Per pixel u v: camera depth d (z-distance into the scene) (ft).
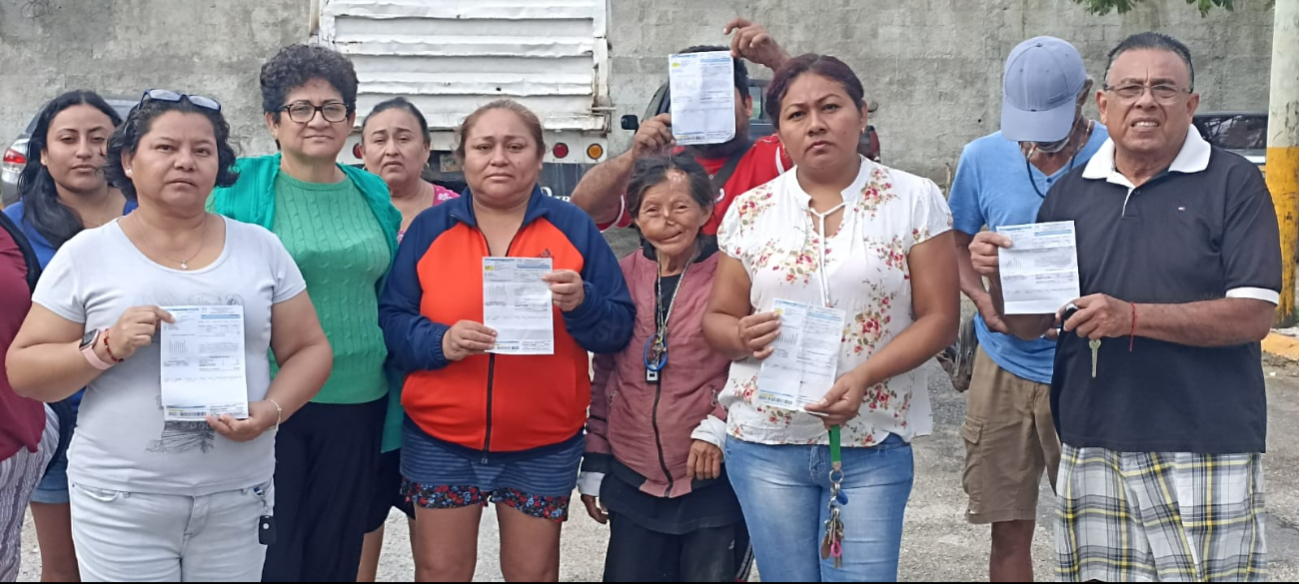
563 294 10.46
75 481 9.17
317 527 11.50
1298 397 22.84
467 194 11.55
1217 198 9.43
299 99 10.99
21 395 9.02
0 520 10.02
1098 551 10.09
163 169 8.93
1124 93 9.52
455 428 10.92
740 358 10.09
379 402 11.72
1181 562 9.68
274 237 9.92
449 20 28.53
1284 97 27.53
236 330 9.07
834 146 9.52
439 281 11.06
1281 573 14.44
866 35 52.90
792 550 9.89
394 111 15.21
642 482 11.01
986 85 53.31
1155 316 9.29
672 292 11.08
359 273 11.25
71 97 12.17
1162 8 53.31
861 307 9.54
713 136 11.89
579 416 11.23
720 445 10.61
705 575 10.80
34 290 9.98
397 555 15.46
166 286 9.04
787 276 9.61
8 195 32.96
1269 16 53.52
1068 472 10.21
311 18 28.25
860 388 9.34
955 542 15.64
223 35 52.29
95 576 9.21
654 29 52.29
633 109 52.75
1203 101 54.44
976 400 12.66
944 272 9.72
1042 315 10.39
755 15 52.54
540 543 11.22
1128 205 9.75
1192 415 9.56
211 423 8.98
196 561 9.47
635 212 11.07
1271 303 9.24
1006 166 12.31
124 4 51.85
